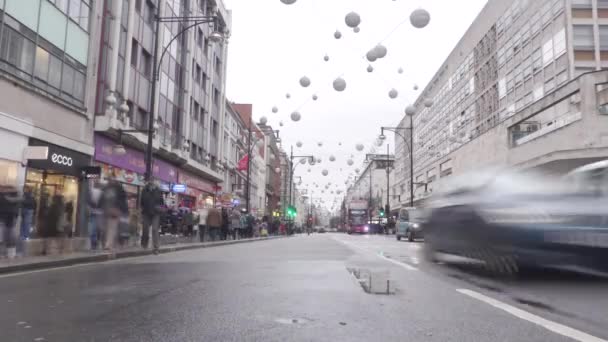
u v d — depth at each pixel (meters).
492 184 7.73
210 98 37.28
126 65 22.56
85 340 3.76
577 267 6.58
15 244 10.98
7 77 14.80
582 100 27.61
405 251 14.47
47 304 5.25
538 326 4.21
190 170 33.25
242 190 55.47
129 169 23.62
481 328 4.14
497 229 6.79
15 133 15.30
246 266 9.41
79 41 19.23
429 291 6.10
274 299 5.52
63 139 17.88
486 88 44.62
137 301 5.41
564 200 6.69
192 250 15.71
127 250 13.07
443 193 9.45
